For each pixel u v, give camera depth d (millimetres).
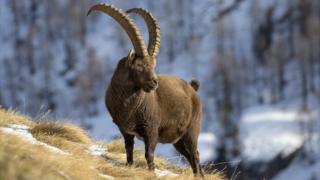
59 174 26266
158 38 36062
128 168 34500
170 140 38875
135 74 34656
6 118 37656
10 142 26547
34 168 23844
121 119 35625
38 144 31344
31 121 40344
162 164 42125
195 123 40281
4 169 22047
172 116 37750
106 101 36250
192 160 40406
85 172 28969
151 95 35938
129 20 35031
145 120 35750
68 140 38719
